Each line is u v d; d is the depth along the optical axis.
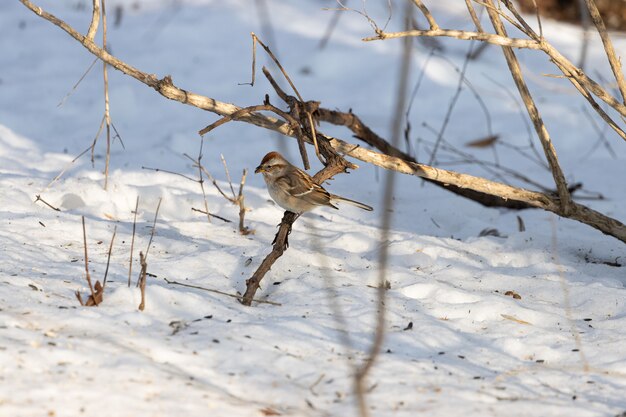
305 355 7.38
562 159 17.00
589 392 7.07
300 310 8.47
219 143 16.39
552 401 6.79
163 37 21.17
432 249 10.95
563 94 19.56
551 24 22.83
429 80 19.72
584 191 15.23
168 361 7.04
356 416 6.32
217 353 7.24
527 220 13.63
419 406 6.55
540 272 10.45
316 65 20.06
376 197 14.21
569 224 13.46
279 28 21.80
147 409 6.15
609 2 23.16
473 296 9.20
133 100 17.75
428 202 14.09
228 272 9.48
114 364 6.80
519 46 9.25
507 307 8.89
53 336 7.19
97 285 8.20
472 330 8.40
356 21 22.33
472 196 13.93
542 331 8.36
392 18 22.52
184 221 11.45
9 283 8.35
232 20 22.11
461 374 7.29
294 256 9.91
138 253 9.99
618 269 10.70
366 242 11.11
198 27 21.64
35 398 6.14
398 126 5.55
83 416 5.98
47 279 8.63
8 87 18.27
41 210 11.29
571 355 7.86
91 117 17.19
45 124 16.59
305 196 9.43
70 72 19.28
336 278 9.47
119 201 12.16
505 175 15.96
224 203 12.53
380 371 7.17
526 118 18.44
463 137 17.56
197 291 8.79
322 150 9.83
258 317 8.24
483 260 10.94
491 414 6.46
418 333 8.09
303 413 6.33
